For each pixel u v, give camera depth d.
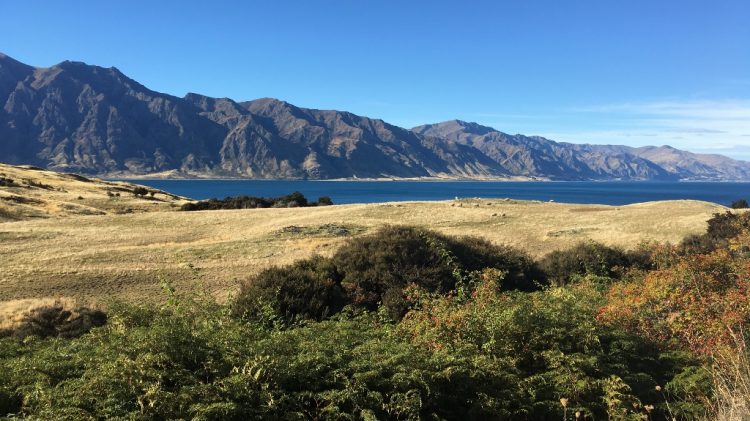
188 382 5.17
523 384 6.40
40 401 5.14
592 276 13.01
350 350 6.35
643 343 8.05
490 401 5.89
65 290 22.59
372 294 14.15
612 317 8.53
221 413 4.75
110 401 4.83
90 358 5.75
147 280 24.34
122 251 32.72
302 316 11.82
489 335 7.15
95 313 17.25
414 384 5.67
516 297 9.10
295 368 5.61
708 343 7.44
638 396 6.65
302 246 33.62
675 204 57.47
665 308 9.09
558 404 6.16
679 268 9.81
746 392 5.40
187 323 6.39
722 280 9.82
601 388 6.49
